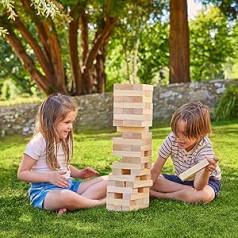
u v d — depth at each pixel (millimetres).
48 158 3895
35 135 3982
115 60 25391
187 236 3006
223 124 10375
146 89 3674
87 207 3777
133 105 3650
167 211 3635
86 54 16250
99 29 15992
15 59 24281
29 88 26172
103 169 5812
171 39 13297
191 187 3984
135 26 19844
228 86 12180
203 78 29750
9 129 11367
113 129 11141
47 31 14219
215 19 24859
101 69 17734
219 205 3811
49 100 3947
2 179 5289
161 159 4051
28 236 3109
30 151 3869
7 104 14766
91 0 13961
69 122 3939
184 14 13195
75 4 13070
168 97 12172
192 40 25234
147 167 3771
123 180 3674
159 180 4090
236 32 24938
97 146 7844
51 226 3316
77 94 15453
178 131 3822
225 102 11406
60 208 3709
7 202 4125
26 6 12625
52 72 14859
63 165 4016
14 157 7250
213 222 3297
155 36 24609
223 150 7039
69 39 15242
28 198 4246
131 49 23500
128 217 3486
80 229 3217
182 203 3873
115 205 3689
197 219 3379
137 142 3664
